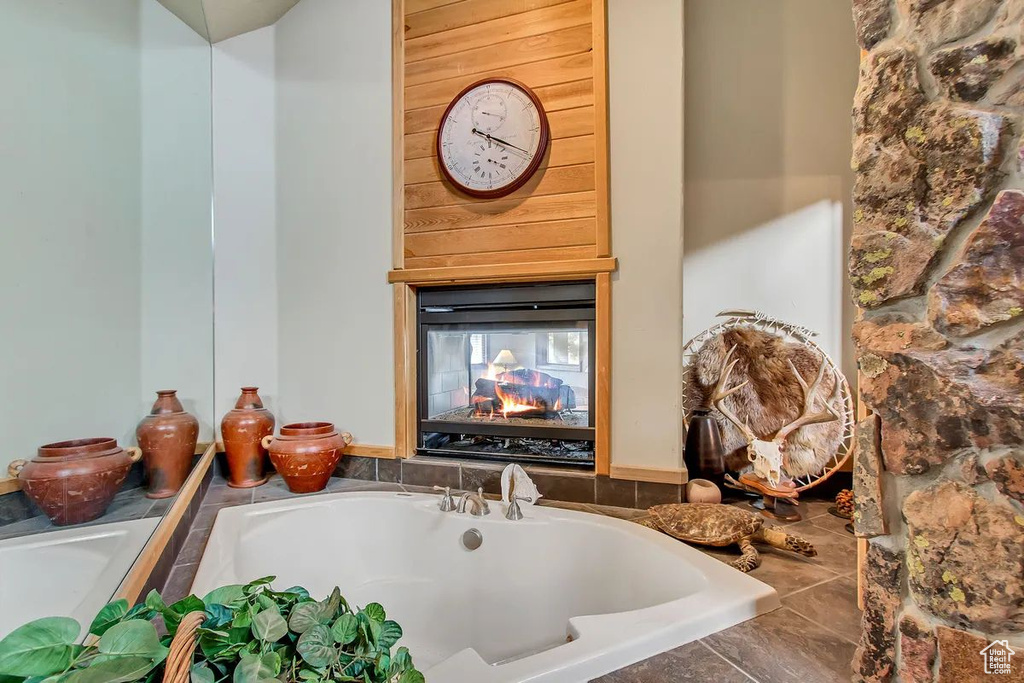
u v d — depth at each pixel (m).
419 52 2.05
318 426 2.12
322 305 2.20
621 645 0.91
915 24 0.79
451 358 2.23
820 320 2.00
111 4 1.61
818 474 1.90
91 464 1.22
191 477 1.72
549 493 1.87
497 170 1.93
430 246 2.05
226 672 0.56
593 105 1.82
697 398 2.10
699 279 2.14
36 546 1.06
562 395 2.07
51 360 1.30
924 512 0.79
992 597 0.72
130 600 0.99
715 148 2.11
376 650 0.66
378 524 1.80
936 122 0.77
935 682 0.77
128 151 1.69
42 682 0.46
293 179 2.23
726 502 1.83
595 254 1.82
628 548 1.45
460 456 2.08
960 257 0.75
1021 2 0.69
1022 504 0.69
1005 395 0.70
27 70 1.25
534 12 1.89
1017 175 0.70
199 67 2.12
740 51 2.07
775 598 1.11
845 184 1.98
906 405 0.81
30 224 1.24
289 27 2.23
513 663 0.87
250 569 1.51
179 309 1.96
